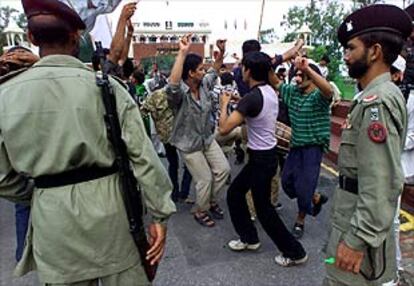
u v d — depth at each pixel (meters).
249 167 3.00
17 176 1.54
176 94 3.53
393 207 1.43
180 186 5.00
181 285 2.89
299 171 3.38
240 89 3.99
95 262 1.50
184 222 4.03
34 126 1.40
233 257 3.28
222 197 4.71
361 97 1.53
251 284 2.88
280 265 3.10
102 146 1.47
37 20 1.44
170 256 3.32
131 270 1.60
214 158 3.82
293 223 3.90
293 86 3.39
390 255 1.67
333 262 1.70
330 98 3.12
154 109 4.35
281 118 3.70
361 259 1.49
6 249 3.53
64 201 1.44
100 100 1.46
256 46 3.94
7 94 1.43
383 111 1.41
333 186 5.02
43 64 1.45
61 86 1.41
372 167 1.42
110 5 2.75
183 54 3.51
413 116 2.96
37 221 1.48
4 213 4.46
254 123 2.87
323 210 4.20
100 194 1.48
